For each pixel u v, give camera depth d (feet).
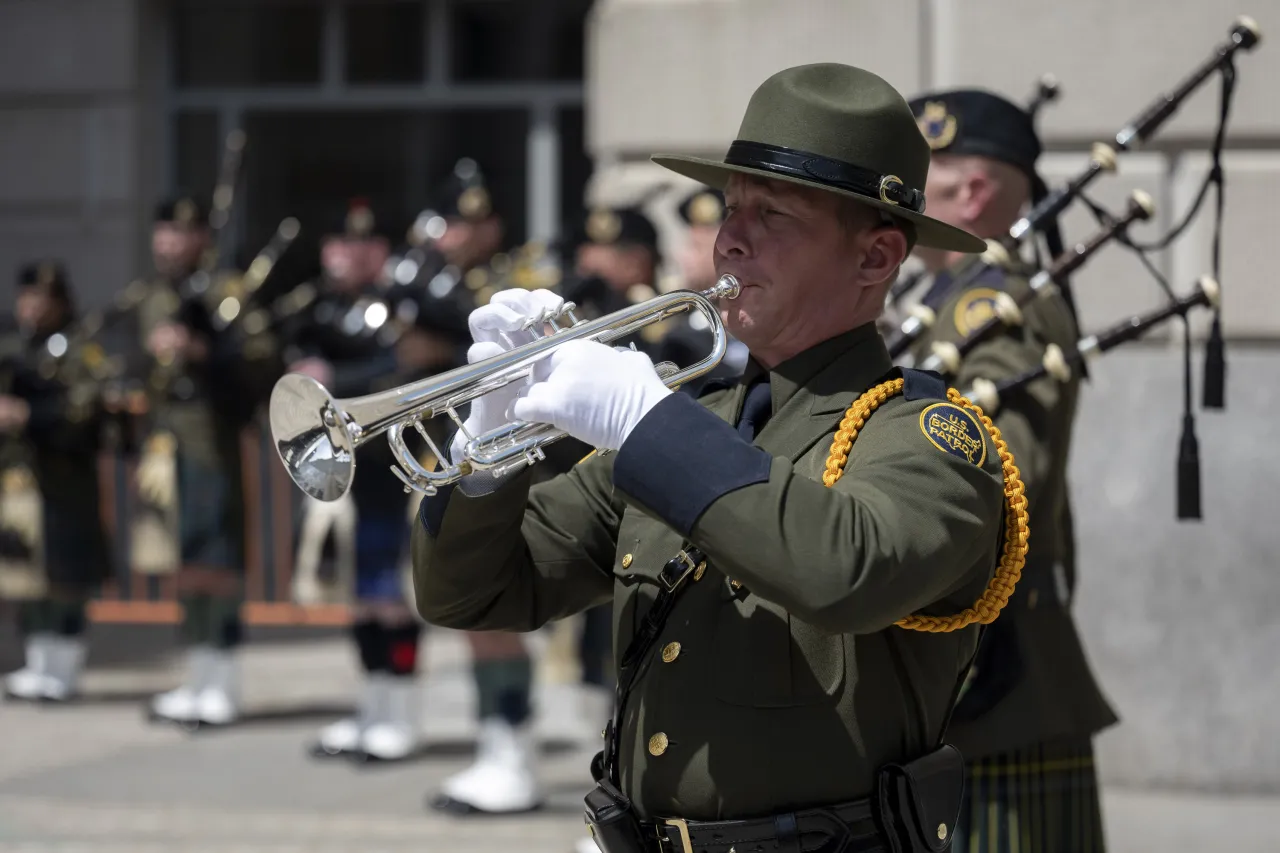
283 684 95.25
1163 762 64.13
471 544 26.53
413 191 151.33
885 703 24.72
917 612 25.03
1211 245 63.72
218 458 83.71
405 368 70.59
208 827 63.62
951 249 27.32
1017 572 25.66
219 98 149.69
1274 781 63.52
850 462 24.80
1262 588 63.41
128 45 144.56
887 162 25.38
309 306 87.25
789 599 22.33
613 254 68.74
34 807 66.64
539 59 149.79
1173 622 63.87
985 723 35.53
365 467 73.31
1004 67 65.46
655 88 70.59
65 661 91.15
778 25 68.64
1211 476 63.62
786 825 24.17
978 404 35.70
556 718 83.20
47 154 145.38
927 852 24.72
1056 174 64.95
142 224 146.10
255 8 150.10
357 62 151.53
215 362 83.82
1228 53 40.50
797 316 25.91
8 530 89.51
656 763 25.21
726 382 28.37
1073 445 64.54
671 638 25.43
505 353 24.34
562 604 28.73
